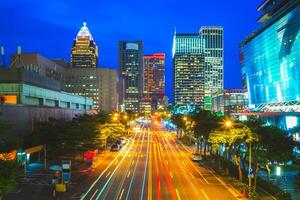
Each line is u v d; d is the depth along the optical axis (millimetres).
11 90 131875
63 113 154875
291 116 135875
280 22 176625
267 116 159125
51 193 65812
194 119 134000
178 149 145500
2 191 35438
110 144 155250
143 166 100438
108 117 164125
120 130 145875
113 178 81938
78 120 134500
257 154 70688
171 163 106688
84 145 102812
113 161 109438
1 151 39781
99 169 94250
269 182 72688
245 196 66125
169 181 79375
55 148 98188
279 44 179500
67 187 70188
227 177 82312
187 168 97688
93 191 68375
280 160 70812
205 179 82188
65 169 73875
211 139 81688
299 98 162250
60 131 98812
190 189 71625
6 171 35844
